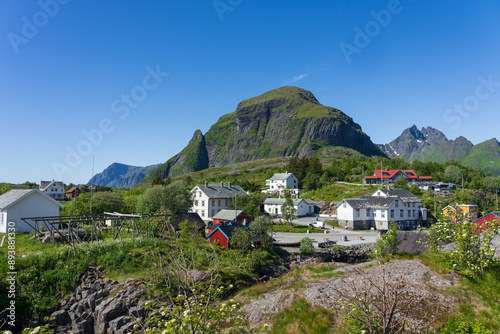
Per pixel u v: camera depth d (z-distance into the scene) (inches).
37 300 845.8
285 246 1914.4
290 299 593.9
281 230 2429.9
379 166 5482.3
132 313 797.2
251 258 1380.4
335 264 1315.2
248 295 765.9
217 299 359.3
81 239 1331.2
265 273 1376.7
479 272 533.3
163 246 1293.1
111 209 2159.2
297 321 522.0
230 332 324.5
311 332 481.1
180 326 279.3
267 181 5073.8
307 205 3272.6
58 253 1044.5
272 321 551.8
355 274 631.8
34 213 1453.0
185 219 1951.3
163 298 821.2
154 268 907.4
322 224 2581.2
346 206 2615.7
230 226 1748.3
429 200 3142.2
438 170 5182.1
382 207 2522.1
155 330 302.8
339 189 4015.8
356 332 337.4
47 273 930.7
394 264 642.2
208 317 305.9
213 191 2881.4
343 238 2069.4
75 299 882.8
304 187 4613.7
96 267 1023.0
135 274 1002.1
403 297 477.7
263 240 1737.2
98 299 864.3
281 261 1593.3
